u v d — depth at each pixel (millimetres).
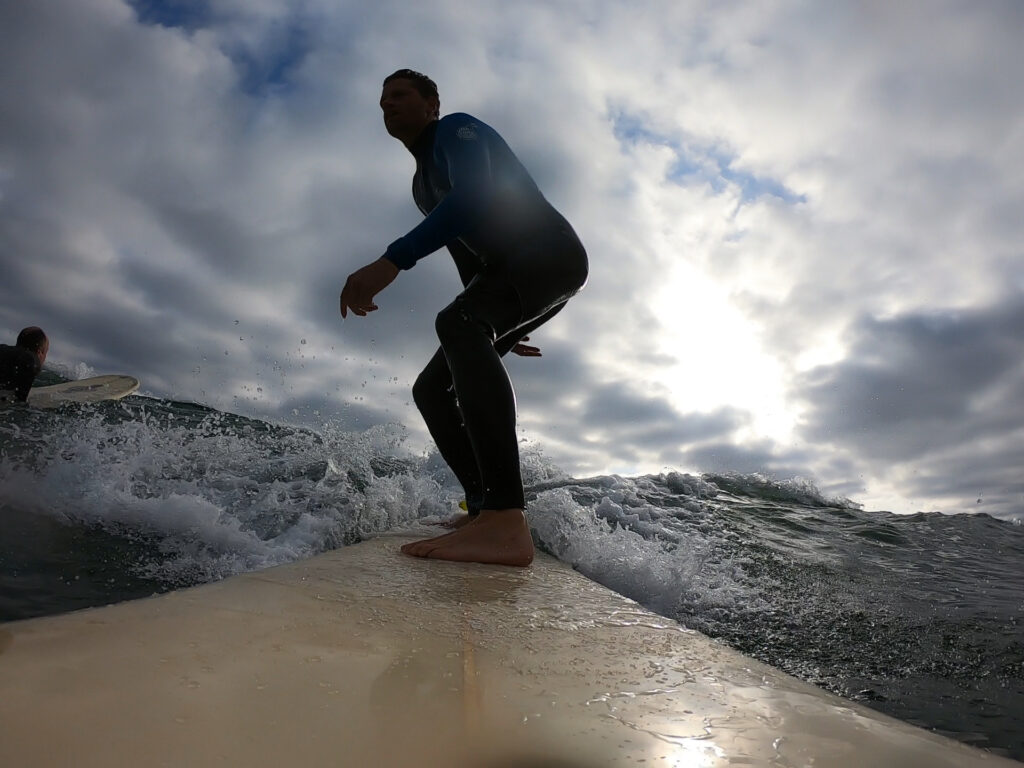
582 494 3547
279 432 3908
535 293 2234
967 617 1823
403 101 2477
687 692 802
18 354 4430
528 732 637
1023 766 624
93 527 1947
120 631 896
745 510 3650
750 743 643
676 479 4230
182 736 572
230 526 2113
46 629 893
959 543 3221
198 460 2811
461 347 2102
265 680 740
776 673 917
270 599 1162
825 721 717
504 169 2285
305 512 2387
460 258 2646
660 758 592
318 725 618
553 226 2305
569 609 1273
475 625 1093
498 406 2033
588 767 564
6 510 1937
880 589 2174
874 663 1437
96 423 3088
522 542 1918
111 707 627
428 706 690
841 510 3965
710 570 2262
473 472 2559
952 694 1259
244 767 521
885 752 635
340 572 1497
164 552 1876
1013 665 1436
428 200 2568
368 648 907
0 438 2553
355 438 3977
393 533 2365
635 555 2230
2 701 623
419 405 2557
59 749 530
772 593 2043
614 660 936
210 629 938
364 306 2049
